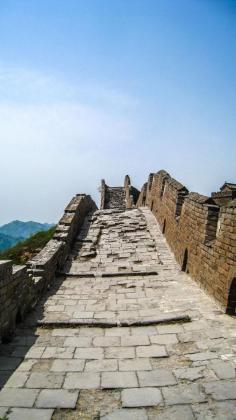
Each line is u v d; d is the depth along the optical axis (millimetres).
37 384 5363
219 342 6426
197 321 7414
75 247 14992
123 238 15992
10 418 4590
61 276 11727
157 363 5871
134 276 11492
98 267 12625
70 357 6207
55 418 4590
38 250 17906
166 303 8758
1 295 6672
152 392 5070
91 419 4555
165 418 4520
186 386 5168
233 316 7562
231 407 4664
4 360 6137
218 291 8156
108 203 34312
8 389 5246
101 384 5328
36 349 6547
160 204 17312
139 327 7391
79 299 9469
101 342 6781
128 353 6277
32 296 8750
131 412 4664
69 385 5324
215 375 5383
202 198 9969
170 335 6883
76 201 17891
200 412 4602
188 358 5961
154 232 16516
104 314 8242
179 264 12203
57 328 7527
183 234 11922
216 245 8453
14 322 7371
